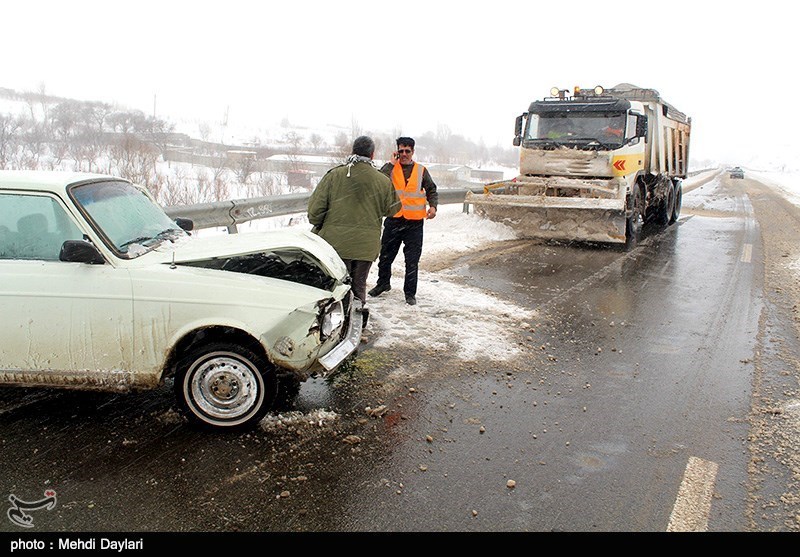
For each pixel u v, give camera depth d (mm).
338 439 3918
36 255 3924
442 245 10922
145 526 3006
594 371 5238
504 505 3273
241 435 3922
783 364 5504
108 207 4223
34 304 3807
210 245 4348
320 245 4668
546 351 5684
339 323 4117
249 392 3928
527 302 7340
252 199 9312
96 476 3412
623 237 11383
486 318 6582
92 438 3830
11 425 3975
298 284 4047
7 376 3885
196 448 3744
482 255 10336
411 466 3631
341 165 5875
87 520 3035
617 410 4488
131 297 3809
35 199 3951
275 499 3260
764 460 3805
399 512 3186
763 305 7523
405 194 6773
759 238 13609
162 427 4000
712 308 7340
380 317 6445
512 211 12266
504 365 5281
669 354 5707
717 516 3217
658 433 4145
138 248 4047
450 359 5355
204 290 3836
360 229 5793
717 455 3857
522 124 12547
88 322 3824
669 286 8438
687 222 16812
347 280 4688
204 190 15266
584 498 3357
